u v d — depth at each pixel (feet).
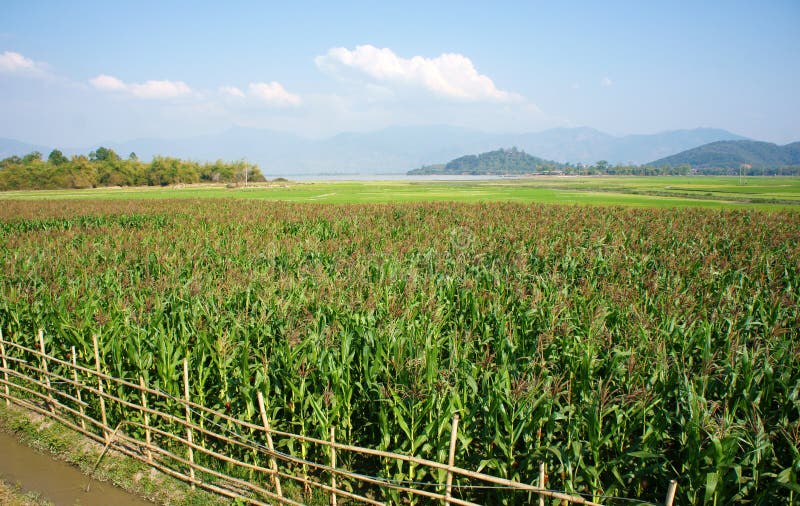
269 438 23.47
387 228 93.71
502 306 36.01
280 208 141.49
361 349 28.81
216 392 29.53
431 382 24.40
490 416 22.22
